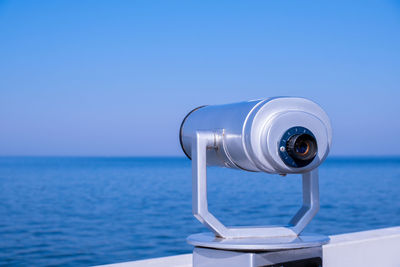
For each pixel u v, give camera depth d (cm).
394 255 265
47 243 1536
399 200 2695
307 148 148
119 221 1978
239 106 157
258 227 161
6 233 1714
